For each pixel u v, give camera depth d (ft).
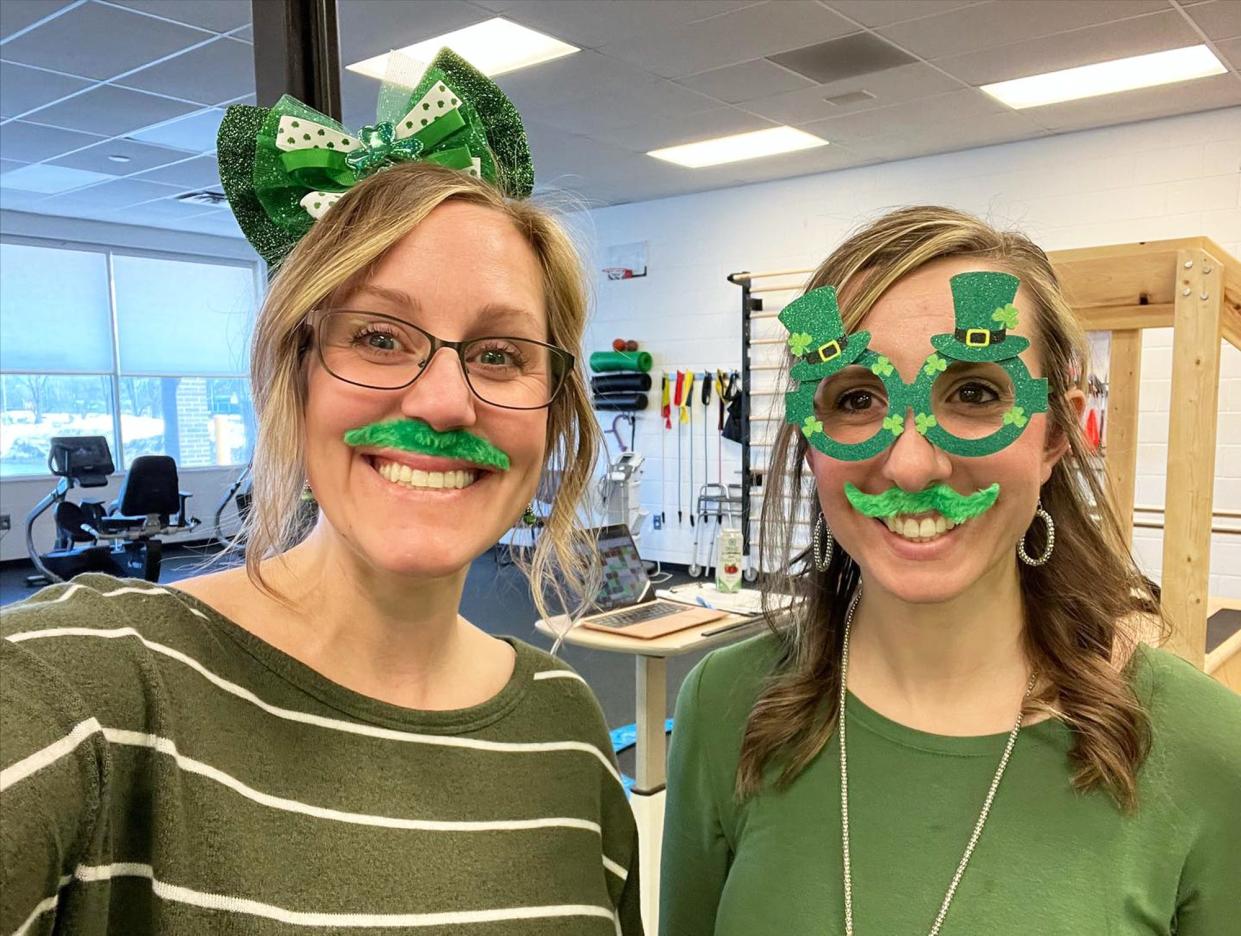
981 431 2.89
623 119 16.71
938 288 2.90
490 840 2.78
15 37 13.35
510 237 2.78
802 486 3.48
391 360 2.63
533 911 2.77
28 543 22.33
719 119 16.69
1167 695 2.95
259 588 2.75
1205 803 2.76
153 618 2.49
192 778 2.32
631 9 12.09
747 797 3.28
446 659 2.99
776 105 15.85
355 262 2.53
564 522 3.30
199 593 2.72
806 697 3.23
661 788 8.54
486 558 25.85
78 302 27.40
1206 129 16.21
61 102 16.22
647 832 8.28
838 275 3.06
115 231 27.63
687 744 3.52
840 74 14.37
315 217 2.81
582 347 3.12
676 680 14.94
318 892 2.44
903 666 3.12
